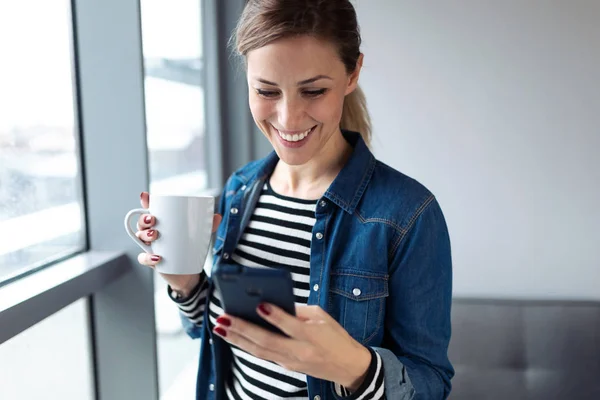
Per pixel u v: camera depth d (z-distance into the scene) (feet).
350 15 2.64
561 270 6.77
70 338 3.99
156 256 2.82
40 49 3.66
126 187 4.08
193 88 6.48
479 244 6.91
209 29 6.76
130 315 4.20
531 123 6.60
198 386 3.31
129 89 3.99
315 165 3.00
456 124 6.74
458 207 6.89
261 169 3.22
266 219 3.06
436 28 6.61
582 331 6.26
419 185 2.84
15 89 3.40
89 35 3.97
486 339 6.41
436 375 2.67
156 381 4.27
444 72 6.67
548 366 6.27
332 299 2.82
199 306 3.29
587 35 6.33
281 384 2.85
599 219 6.61
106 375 4.29
